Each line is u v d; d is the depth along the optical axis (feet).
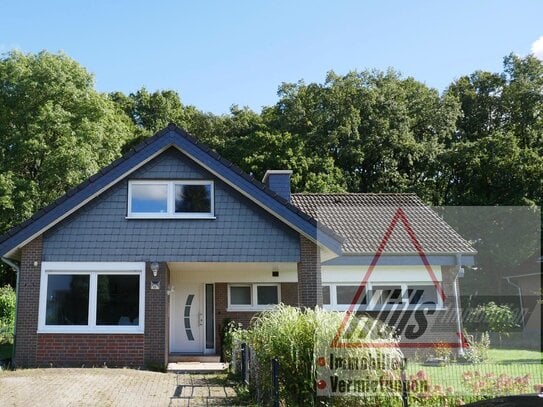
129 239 52.44
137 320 51.19
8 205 102.83
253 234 53.93
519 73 143.02
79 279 51.44
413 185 136.56
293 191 122.93
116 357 50.31
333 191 125.70
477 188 124.98
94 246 51.90
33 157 113.70
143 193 53.83
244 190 53.21
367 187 139.03
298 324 31.32
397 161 140.56
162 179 53.98
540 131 137.59
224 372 49.78
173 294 65.21
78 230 52.08
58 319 50.57
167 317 54.49
